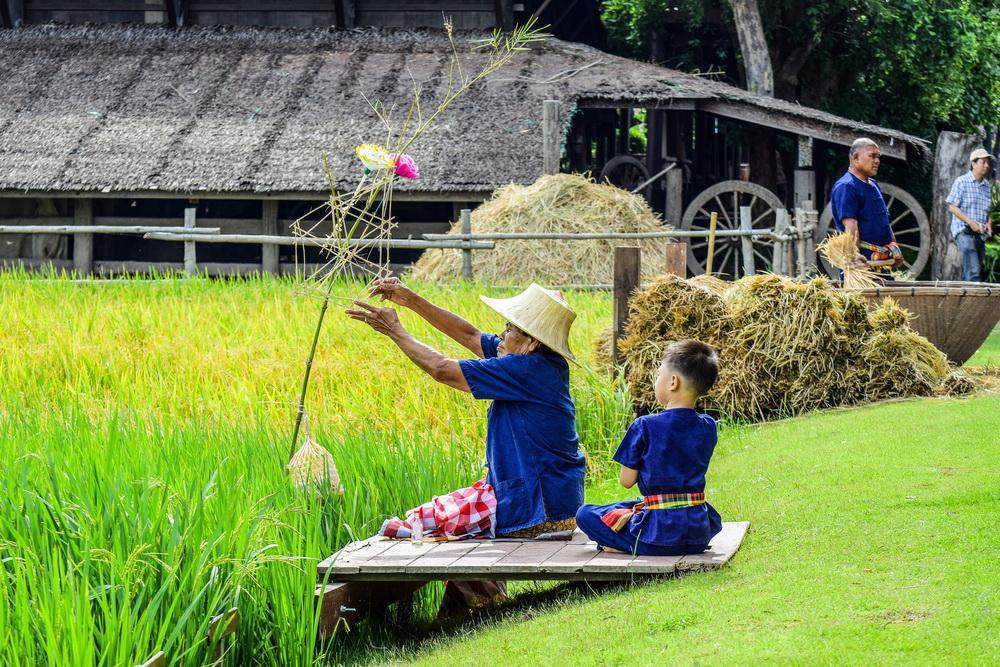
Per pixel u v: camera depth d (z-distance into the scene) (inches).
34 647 183.9
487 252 759.7
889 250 503.2
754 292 438.3
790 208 1194.6
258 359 442.9
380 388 406.6
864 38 1112.2
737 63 1178.6
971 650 174.7
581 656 193.6
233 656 213.5
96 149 933.2
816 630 188.4
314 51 1062.4
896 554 227.1
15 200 1000.9
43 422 333.4
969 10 1205.7
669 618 203.6
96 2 1123.3
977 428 350.3
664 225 833.5
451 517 254.7
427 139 914.1
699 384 242.4
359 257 287.6
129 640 182.7
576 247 761.0
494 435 259.4
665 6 1170.6
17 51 1069.1
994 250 965.2
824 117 935.7
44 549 205.9
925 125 1201.4
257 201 1097.4
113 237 1075.9
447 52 1050.1
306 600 219.6
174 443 295.0
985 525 240.1
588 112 1268.5
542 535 254.7
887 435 355.3
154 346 463.2
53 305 565.9
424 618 261.0
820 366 432.8
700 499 241.0
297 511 248.5
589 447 386.6
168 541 217.6
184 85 1011.3
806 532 252.7
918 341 445.1
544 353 259.9
